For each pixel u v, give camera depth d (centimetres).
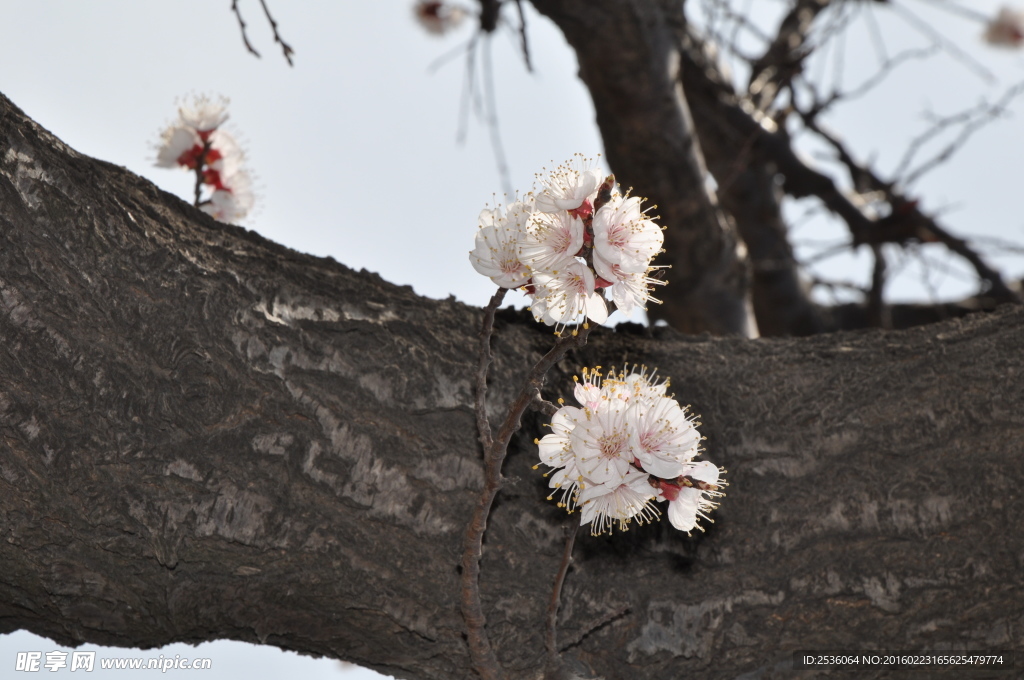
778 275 342
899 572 195
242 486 193
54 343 191
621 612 195
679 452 188
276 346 194
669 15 237
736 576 196
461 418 196
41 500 192
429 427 196
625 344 200
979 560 194
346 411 194
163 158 208
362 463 194
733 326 278
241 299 194
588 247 187
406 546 195
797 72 304
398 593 195
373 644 196
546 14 231
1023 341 197
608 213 187
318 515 194
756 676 196
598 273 187
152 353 193
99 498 192
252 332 194
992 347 197
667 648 196
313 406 194
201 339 193
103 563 193
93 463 192
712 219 262
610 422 188
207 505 193
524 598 196
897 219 334
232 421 193
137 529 192
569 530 192
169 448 192
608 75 238
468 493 196
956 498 195
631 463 188
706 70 291
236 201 209
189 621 195
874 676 195
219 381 193
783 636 196
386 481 195
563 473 190
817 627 196
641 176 255
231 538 193
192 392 193
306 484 194
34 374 191
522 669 196
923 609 195
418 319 197
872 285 343
